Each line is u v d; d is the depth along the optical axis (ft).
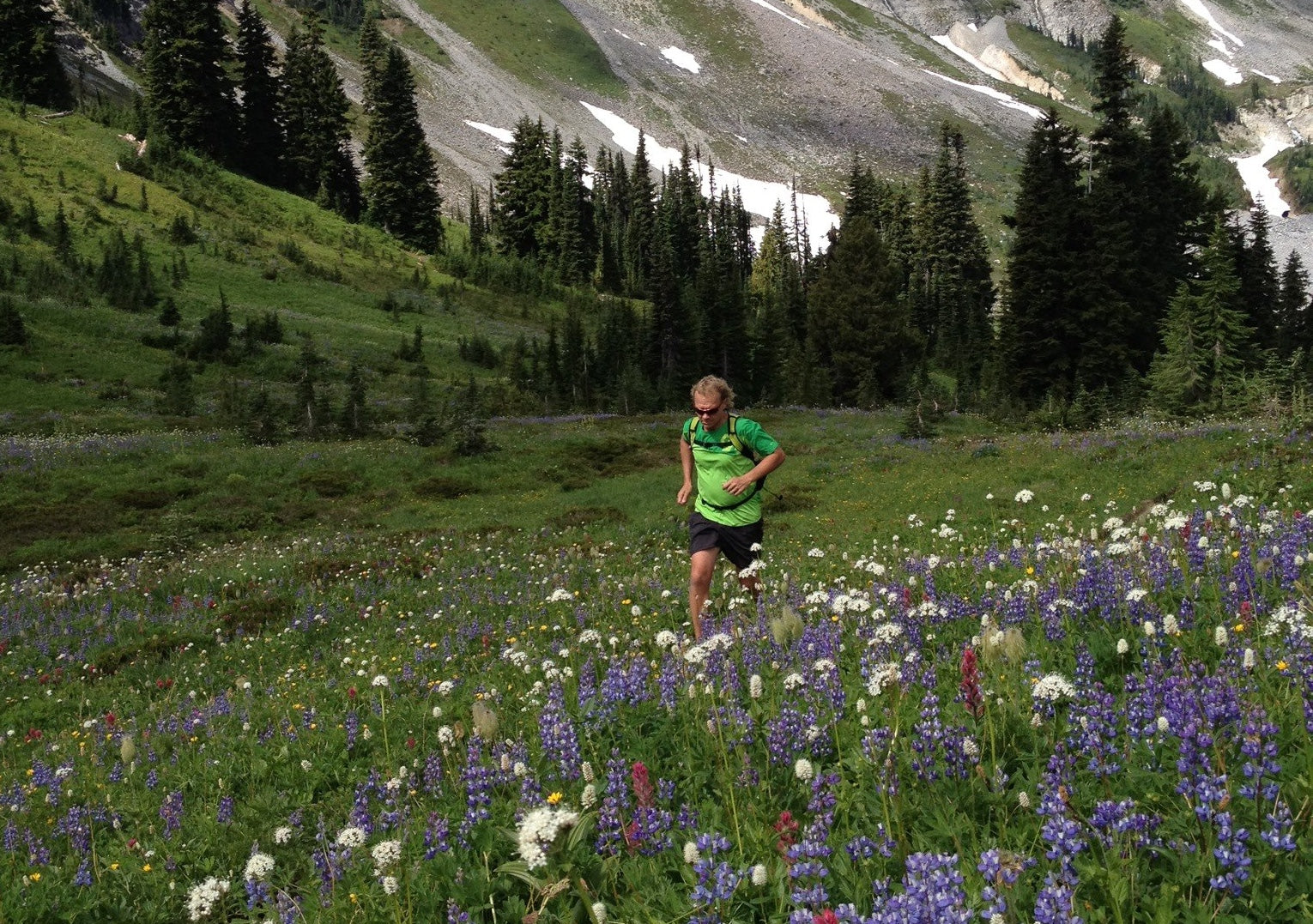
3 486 97.09
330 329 239.91
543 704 19.88
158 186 297.33
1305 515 21.16
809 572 41.91
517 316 319.88
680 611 33.32
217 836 17.16
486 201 549.95
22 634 49.70
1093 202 157.17
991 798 10.95
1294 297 234.58
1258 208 209.36
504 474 112.47
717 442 25.75
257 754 22.20
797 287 307.37
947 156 338.34
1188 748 10.09
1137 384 145.28
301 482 105.81
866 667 15.85
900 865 9.94
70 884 16.02
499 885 11.61
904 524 65.10
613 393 205.98
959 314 323.78
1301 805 9.50
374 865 13.04
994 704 13.62
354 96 624.18
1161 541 22.33
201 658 43.57
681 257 440.04
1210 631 15.60
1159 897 8.61
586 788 11.71
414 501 101.86
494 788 14.60
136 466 108.88
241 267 270.67
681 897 10.38
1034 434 114.32
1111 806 9.33
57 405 154.51
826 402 203.51
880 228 393.91
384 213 366.84
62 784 23.26
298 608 51.57
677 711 16.62
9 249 225.35
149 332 200.03
